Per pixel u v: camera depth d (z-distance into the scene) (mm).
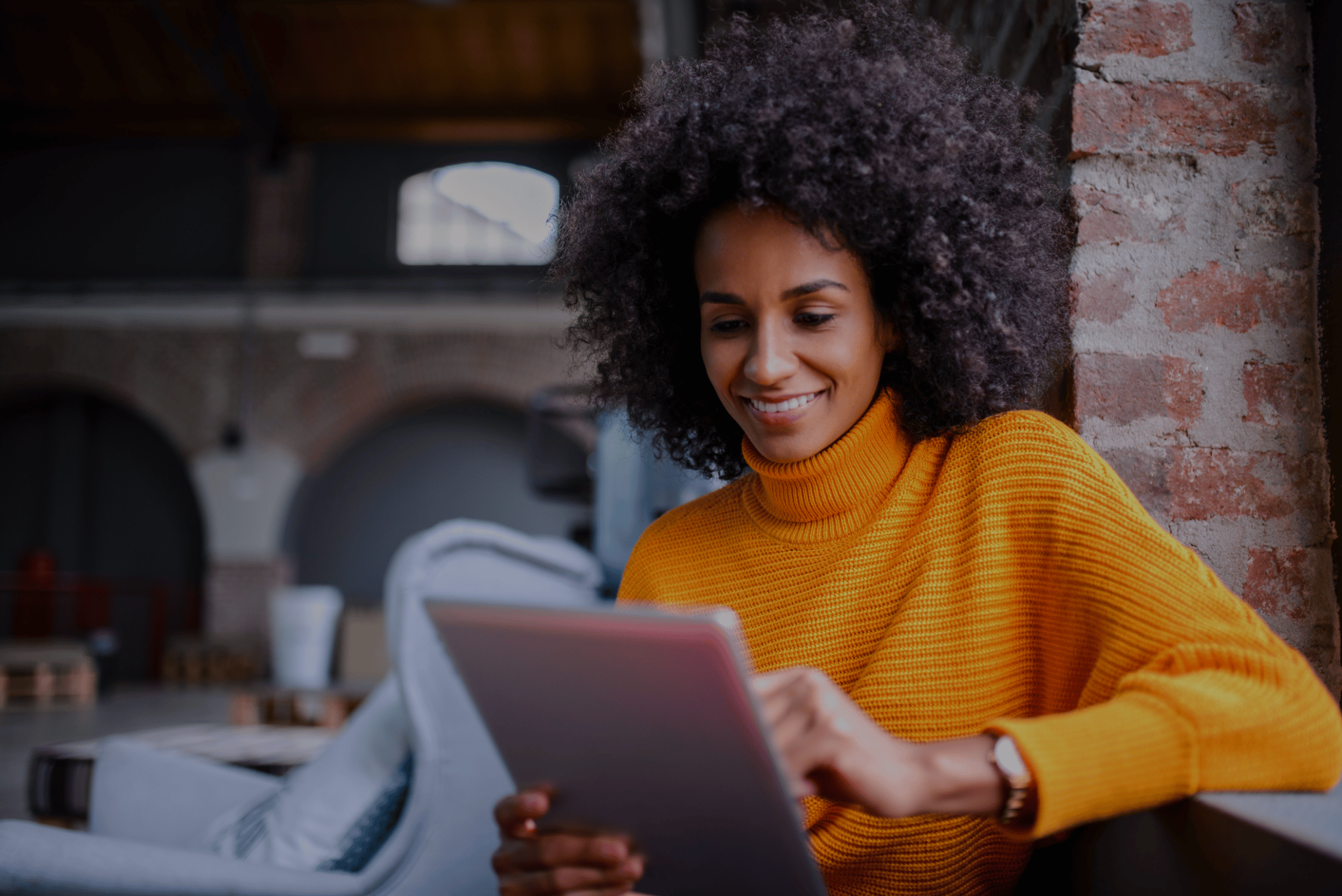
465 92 9031
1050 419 771
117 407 9328
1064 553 697
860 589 791
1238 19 976
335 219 9031
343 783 1236
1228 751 560
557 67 8883
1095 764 545
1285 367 946
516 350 8828
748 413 795
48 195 9125
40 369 8820
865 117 757
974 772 550
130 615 9117
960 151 792
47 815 1729
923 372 819
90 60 8789
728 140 750
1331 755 561
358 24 8578
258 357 8875
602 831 637
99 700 7004
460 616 558
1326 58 949
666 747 528
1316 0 967
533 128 9008
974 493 761
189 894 971
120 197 9125
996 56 1214
